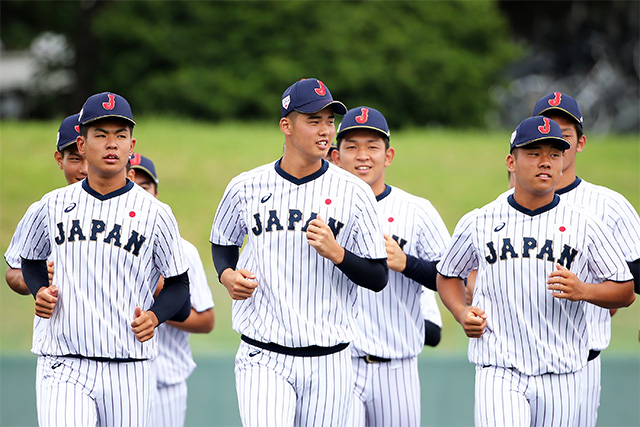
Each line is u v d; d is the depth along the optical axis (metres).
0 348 42.72
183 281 19.25
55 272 18.58
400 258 21.42
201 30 99.56
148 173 23.08
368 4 101.25
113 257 18.36
